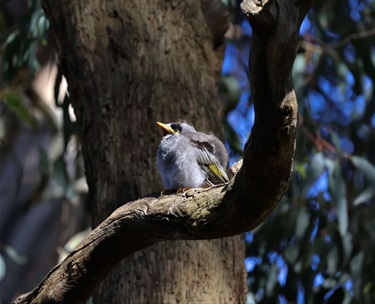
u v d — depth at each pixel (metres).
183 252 8.73
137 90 9.52
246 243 13.85
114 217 7.22
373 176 12.88
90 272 7.46
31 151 17.73
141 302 8.58
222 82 14.55
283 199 13.49
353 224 13.59
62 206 17.64
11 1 17.98
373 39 15.75
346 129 15.69
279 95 5.56
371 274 13.63
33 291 7.77
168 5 10.06
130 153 9.26
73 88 9.87
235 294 8.88
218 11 10.30
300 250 13.38
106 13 9.94
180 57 9.81
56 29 10.24
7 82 14.15
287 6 5.38
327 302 13.24
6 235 17.72
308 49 14.94
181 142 9.00
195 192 6.85
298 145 13.55
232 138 14.17
